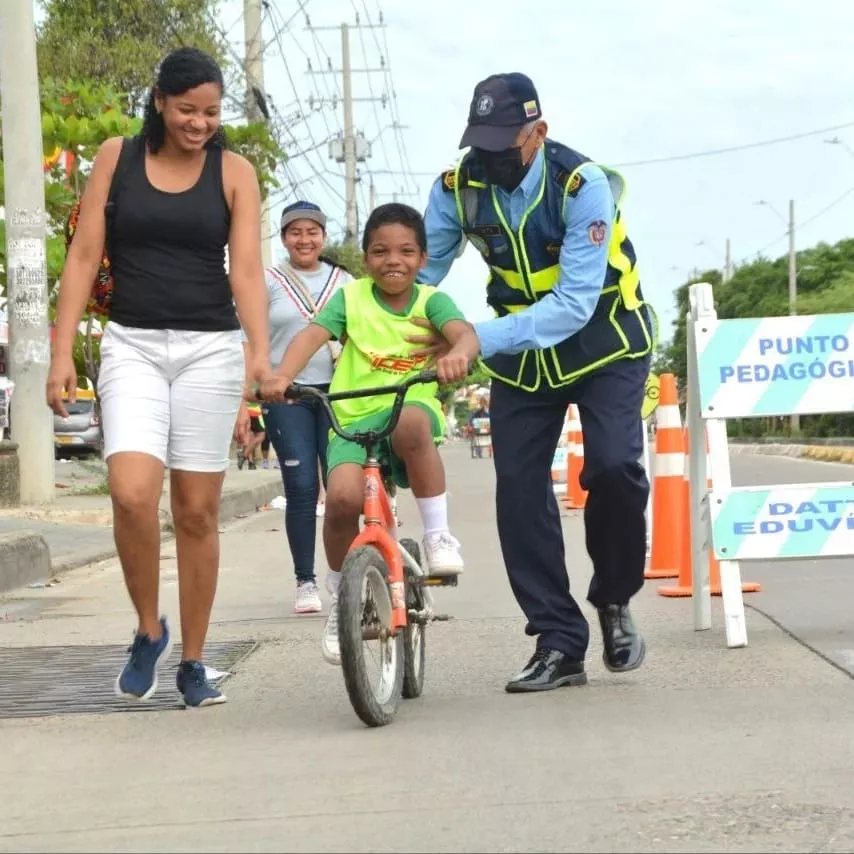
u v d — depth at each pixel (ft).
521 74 25.31
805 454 168.04
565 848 16.43
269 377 24.35
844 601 36.78
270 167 87.20
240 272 25.07
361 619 22.86
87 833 17.98
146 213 24.58
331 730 23.49
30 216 65.21
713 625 33.94
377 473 24.32
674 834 16.79
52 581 47.73
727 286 330.95
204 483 25.55
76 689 28.19
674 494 43.21
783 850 16.14
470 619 36.01
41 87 75.41
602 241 25.02
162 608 41.19
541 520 26.45
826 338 32.19
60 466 118.11
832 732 21.84
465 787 19.30
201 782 20.31
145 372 24.93
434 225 26.07
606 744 21.57
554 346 25.84
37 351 65.51
